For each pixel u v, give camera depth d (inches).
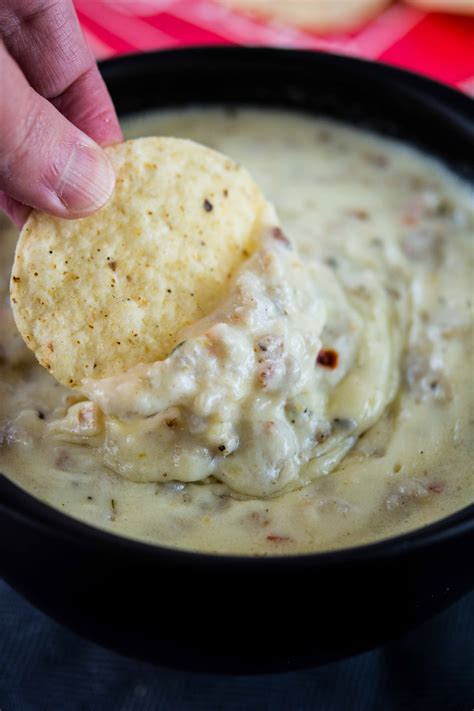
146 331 9.3
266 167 12.4
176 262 9.5
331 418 9.8
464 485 9.3
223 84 12.6
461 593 9.0
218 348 9.0
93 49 15.5
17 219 10.3
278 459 9.1
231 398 8.9
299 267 9.9
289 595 7.8
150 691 9.8
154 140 9.9
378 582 7.9
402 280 11.2
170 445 9.0
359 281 11.1
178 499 9.1
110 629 8.6
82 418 9.3
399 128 12.4
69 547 7.8
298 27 16.1
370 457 9.6
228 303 9.4
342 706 9.7
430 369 10.3
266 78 12.6
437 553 7.9
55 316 9.2
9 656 10.0
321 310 9.9
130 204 9.5
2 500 8.0
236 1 16.2
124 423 9.0
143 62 12.3
